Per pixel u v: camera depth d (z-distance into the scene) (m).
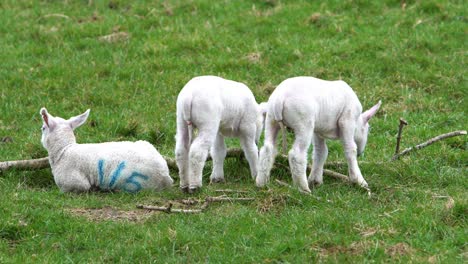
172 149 12.73
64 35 17.48
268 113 10.27
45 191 10.77
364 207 9.88
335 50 16.12
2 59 16.38
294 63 15.78
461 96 14.66
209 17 18.08
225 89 10.52
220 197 10.11
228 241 8.86
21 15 18.56
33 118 13.91
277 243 8.69
